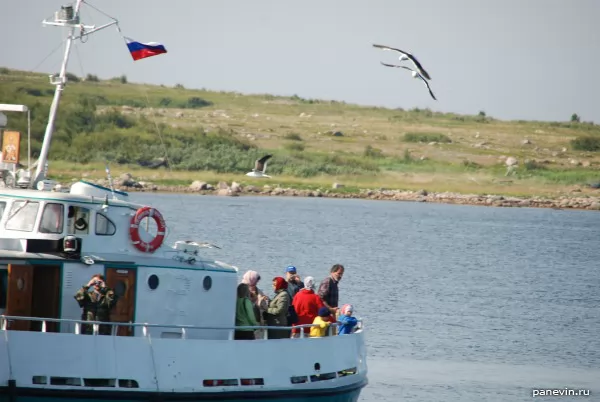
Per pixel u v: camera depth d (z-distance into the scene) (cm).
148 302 7738
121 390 7250
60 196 7488
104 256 7606
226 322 8156
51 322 7344
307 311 8544
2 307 7219
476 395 10244
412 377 10956
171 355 7475
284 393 8025
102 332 7506
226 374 7725
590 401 10219
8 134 7975
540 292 18562
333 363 8506
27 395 6975
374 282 18738
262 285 16425
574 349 12950
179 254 8019
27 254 7244
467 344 12962
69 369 7106
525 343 13188
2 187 7700
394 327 13950
